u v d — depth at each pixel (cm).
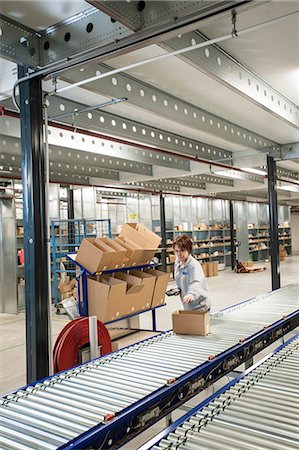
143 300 450
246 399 160
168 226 1263
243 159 625
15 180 747
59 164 658
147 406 170
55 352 297
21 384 388
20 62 232
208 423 141
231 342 252
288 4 231
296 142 601
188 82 337
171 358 224
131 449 264
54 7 216
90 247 407
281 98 387
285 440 127
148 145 468
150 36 196
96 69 289
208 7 177
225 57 291
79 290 414
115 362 222
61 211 951
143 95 335
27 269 259
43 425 150
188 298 307
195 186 1062
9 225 780
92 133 411
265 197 1603
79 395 178
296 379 181
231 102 396
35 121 257
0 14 224
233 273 1345
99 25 216
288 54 298
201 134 507
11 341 557
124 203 1130
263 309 349
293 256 1984
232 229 1477
